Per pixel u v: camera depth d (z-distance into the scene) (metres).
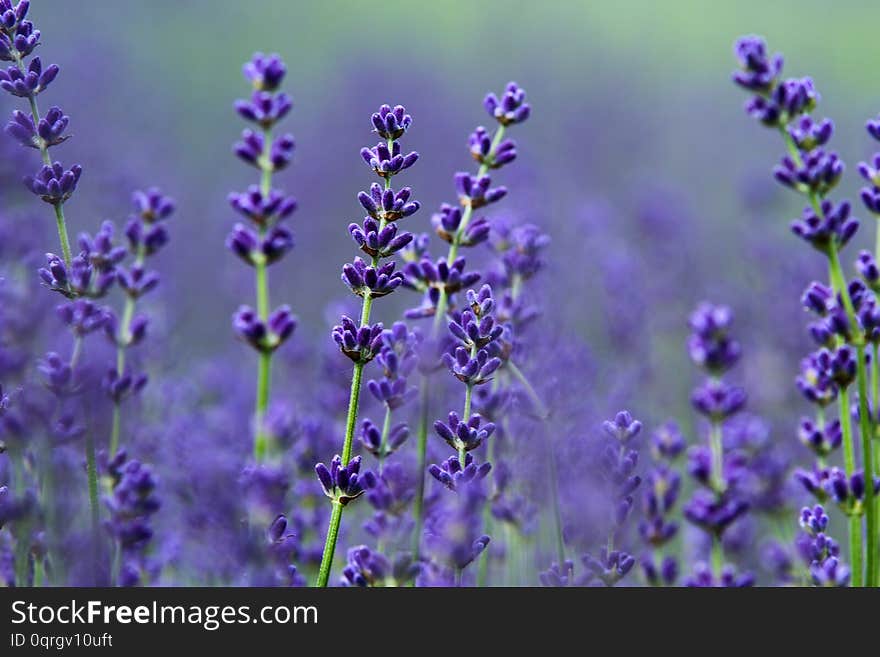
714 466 0.92
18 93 0.84
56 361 0.84
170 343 1.11
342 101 1.92
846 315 0.84
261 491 0.85
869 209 0.87
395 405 0.84
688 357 1.28
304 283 1.50
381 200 0.82
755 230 1.52
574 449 0.91
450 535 0.82
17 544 0.85
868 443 0.84
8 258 0.96
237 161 1.97
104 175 1.31
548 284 1.12
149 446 0.98
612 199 1.89
